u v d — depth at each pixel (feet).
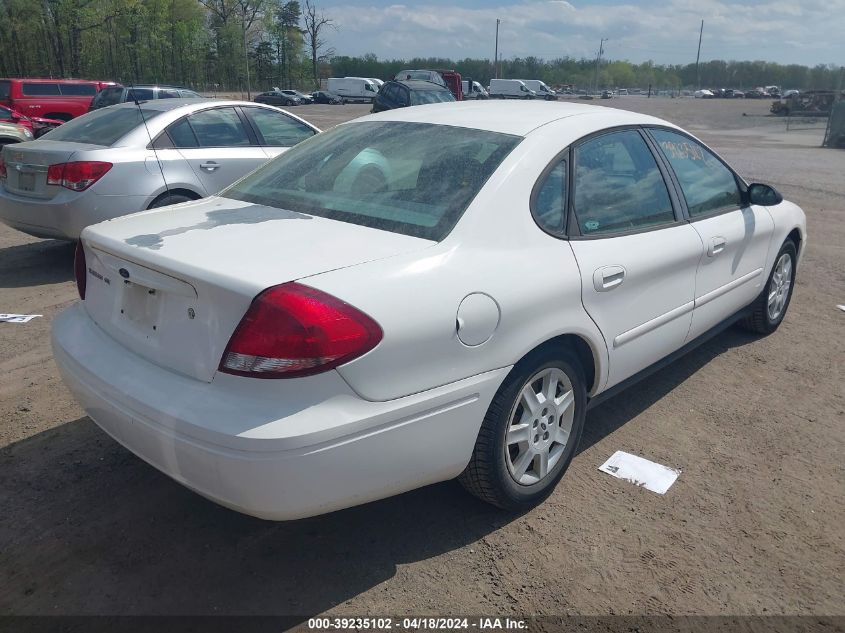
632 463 11.44
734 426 12.82
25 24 160.76
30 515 9.70
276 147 23.85
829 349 16.71
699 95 289.53
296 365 7.17
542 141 10.23
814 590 8.71
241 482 7.18
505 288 8.77
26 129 52.90
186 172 21.30
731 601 8.48
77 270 10.27
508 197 9.39
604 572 8.89
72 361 9.09
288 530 9.55
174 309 8.05
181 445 7.43
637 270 10.94
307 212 9.78
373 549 9.20
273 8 225.15
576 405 10.37
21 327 16.78
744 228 14.33
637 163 11.94
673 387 14.44
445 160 10.00
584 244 10.22
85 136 21.56
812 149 74.64
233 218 9.67
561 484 10.80
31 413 12.57
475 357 8.46
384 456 7.80
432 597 8.39
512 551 9.23
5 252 24.08
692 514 10.14
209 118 22.57
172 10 196.75
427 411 8.09
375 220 9.24
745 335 17.60
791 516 10.16
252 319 7.29
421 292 8.00
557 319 9.47
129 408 8.01
